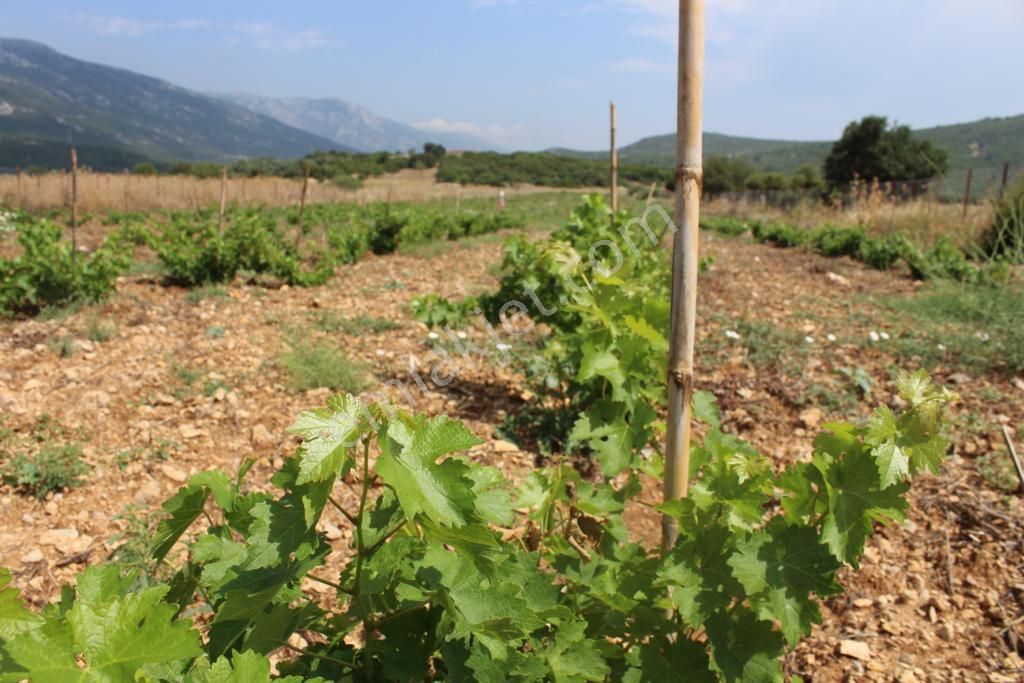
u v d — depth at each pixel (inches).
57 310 304.3
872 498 56.0
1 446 160.2
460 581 49.2
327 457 41.3
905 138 1723.7
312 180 1999.3
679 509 60.7
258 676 39.0
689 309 61.3
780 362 233.1
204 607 86.9
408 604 52.7
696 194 59.3
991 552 125.3
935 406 56.5
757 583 54.6
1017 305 272.1
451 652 50.0
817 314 321.1
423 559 50.5
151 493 145.7
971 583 119.0
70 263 318.0
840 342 261.9
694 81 57.1
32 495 143.6
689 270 60.4
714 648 56.7
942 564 124.6
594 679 55.4
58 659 33.9
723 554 57.3
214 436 175.9
